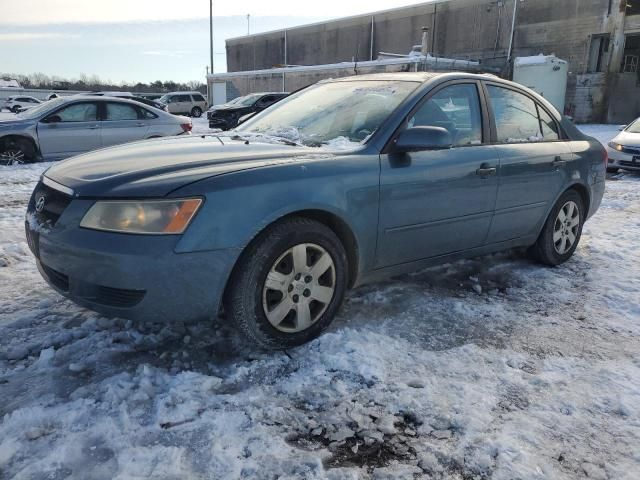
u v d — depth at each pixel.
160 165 2.64
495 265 4.40
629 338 3.12
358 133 3.20
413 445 2.13
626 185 9.09
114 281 2.38
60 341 2.84
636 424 2.28
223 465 1.96
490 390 2.51
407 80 3.57
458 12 31.58
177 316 2.48
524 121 4.07
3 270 3.92
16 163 9.40
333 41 40.12
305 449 2.09
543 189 4.04
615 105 25.50
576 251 4.89
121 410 2.23
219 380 2.49
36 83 74.88
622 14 24.59
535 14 27.89
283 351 2.80
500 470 1.99
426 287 3.82
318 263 2.83
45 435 2.08
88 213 2.45
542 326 3.25
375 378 2.57
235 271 2.57
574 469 2.01
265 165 2.66
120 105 10.26
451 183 3.32
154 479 1.88
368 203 2.93
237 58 50.31
